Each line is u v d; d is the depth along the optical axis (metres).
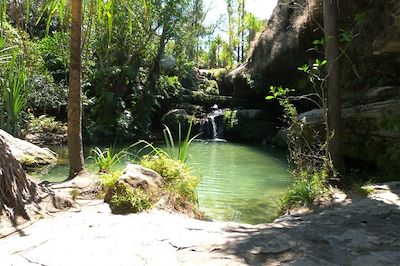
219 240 3.04
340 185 5.28
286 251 2.80
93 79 14.01
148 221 3.56
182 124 16.42
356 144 7.16
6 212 3.45
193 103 18.66
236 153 11.78
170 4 14.84
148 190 4.30
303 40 10.91
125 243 2.96
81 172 5.23
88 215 3.75
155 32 15.48
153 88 15.78
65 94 12.88
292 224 3.66
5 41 9.52
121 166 8.09
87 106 13.61
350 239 3.07
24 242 2.99
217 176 8.13
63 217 3.69
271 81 15.16
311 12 9.30
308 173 5.47
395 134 6.25
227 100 18.53
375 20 6.72
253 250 2.82
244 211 5.55
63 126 12.37
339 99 5.68
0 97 9.88
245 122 15.73
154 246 2.90
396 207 4.12
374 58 7.57
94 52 14.24
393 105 6.45
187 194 4.67
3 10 5.09
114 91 14.43
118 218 3.67
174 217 3.80
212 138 16.22
